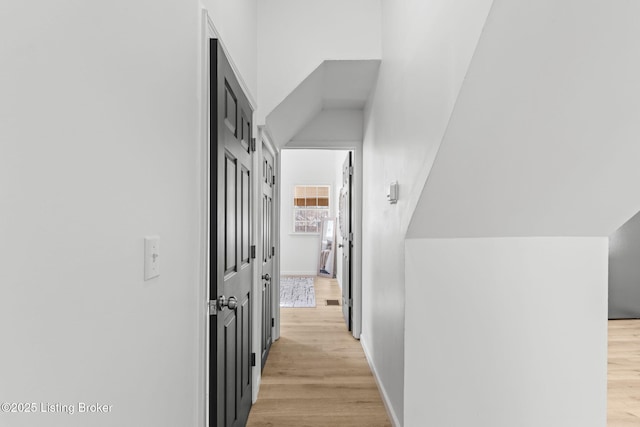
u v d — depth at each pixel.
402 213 1.96
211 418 1.41
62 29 0.63
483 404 1.88
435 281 1.88
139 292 0.89
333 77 2.97
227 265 1.66
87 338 0.69
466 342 1.88
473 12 1.13
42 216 0.58
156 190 0.99
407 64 1.90
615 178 1.60
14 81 0.53
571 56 1.15
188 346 1.22
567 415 1.90
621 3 1.02
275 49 2.66
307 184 8.25
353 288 4.00
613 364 3.31
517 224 1.83
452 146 1.42
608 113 1.33
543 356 1.90
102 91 0.74
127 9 0.84
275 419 2.34
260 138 2.73
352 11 2.67
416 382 1.86
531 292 1.90
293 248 8.21
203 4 1.39
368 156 3.40
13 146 0.53
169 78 1.08
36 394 0.57
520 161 1.50
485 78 1.20
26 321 0.56
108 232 0.76
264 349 3.18
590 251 1.92
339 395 2.66
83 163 0.68
